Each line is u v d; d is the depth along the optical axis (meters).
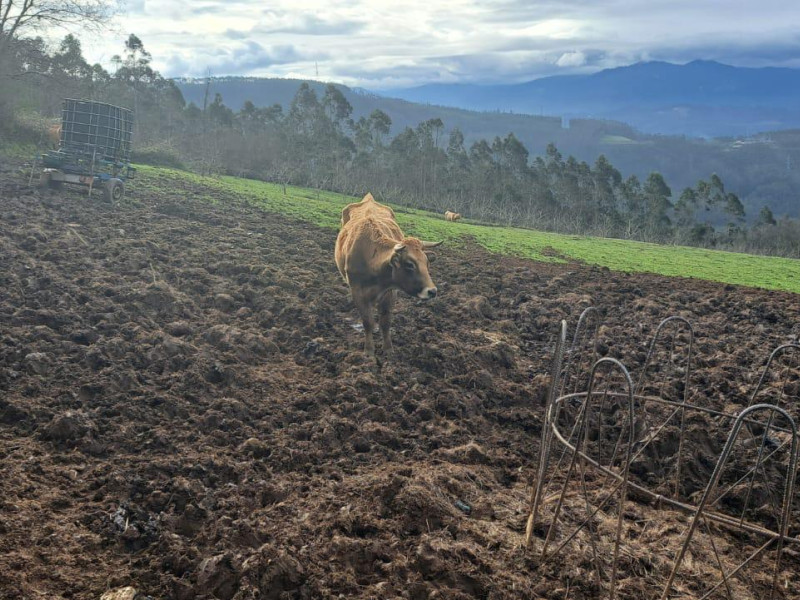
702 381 11.38
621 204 84.62
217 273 14.98
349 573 6.07
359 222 11.11
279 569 5.84
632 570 6.68
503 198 73.50
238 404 8.98
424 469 7.96
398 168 73.69
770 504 8.05
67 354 9.79
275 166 53.09
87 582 5.73
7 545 5.88
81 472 7.25
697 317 15.26
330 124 77.50
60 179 19.97
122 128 21.33
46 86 35.31
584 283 17.83
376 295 10.92
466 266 18.77
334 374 10.59
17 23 30.09
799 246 72.88
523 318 14.35
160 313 11.95
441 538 6.68
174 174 29.86
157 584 5.83
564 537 7.01
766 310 15.95
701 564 6.99
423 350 11.37
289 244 18.86
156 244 16.14
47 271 12.91
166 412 8.70
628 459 5.52
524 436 9.37
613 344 12.83
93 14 30.73
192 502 6.86
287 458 7.88
